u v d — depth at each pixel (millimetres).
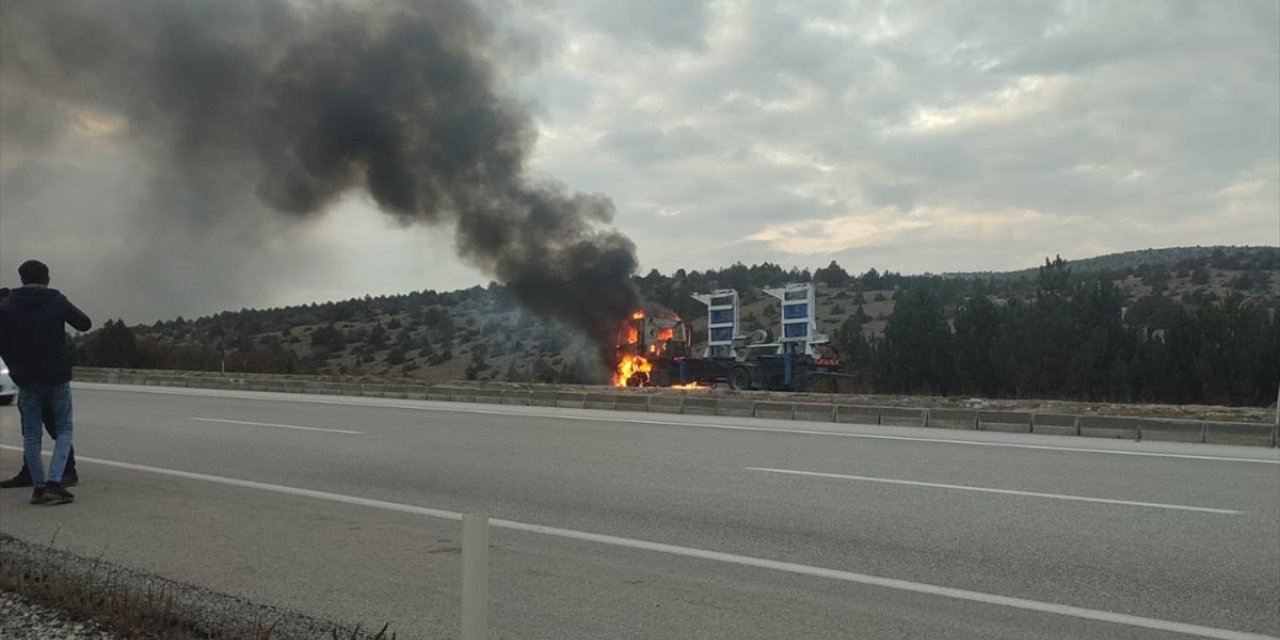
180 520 7402
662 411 17484
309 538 6793
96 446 11961
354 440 12594
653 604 5219
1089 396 24203
